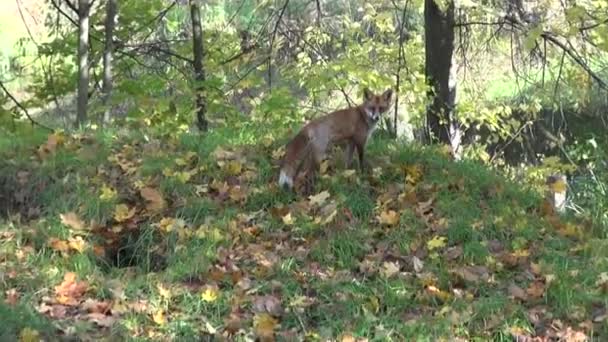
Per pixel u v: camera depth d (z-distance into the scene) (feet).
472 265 24.03
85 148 30.25
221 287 22.70
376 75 45.78
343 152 30.35
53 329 20.06
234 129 35.68
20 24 77.30
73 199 26.73
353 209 26.73
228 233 25.21
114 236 25.49
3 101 33.09
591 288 22.97
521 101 55.62
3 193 27.76
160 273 23.35
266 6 54.19
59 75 48.01
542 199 29.25
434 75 44.34
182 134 33.19
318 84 46.57
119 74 49.83
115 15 46.88
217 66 49.49
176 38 54.44
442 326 20.66
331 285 22.45
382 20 51.06
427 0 44.06
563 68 51.75
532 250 25.22
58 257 23.80
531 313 21.63
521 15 45.34
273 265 23.35
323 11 58.75
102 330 20.36
